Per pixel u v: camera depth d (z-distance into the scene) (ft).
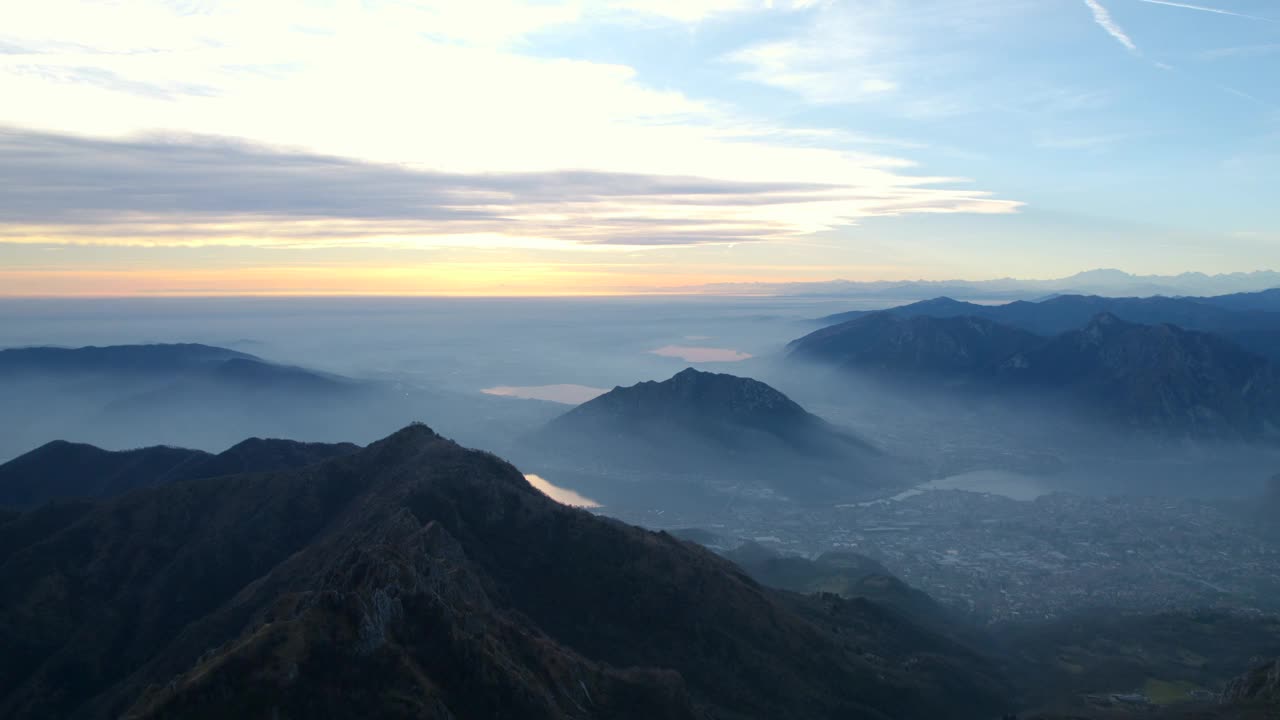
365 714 205.67
